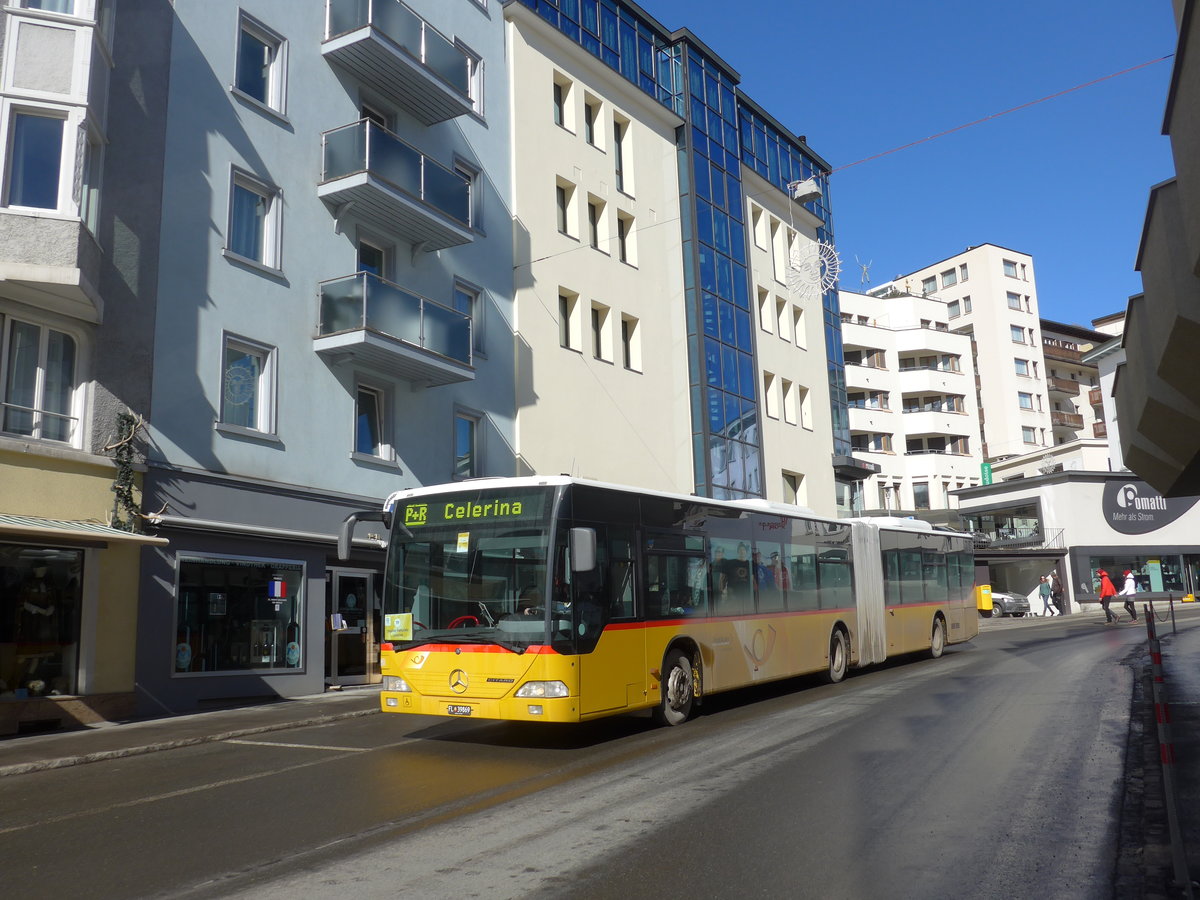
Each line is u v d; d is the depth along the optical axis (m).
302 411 18.06
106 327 14.80
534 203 25.53
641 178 30.19
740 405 32.16
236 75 17.55
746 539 14.55
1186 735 10.04
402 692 11.00
